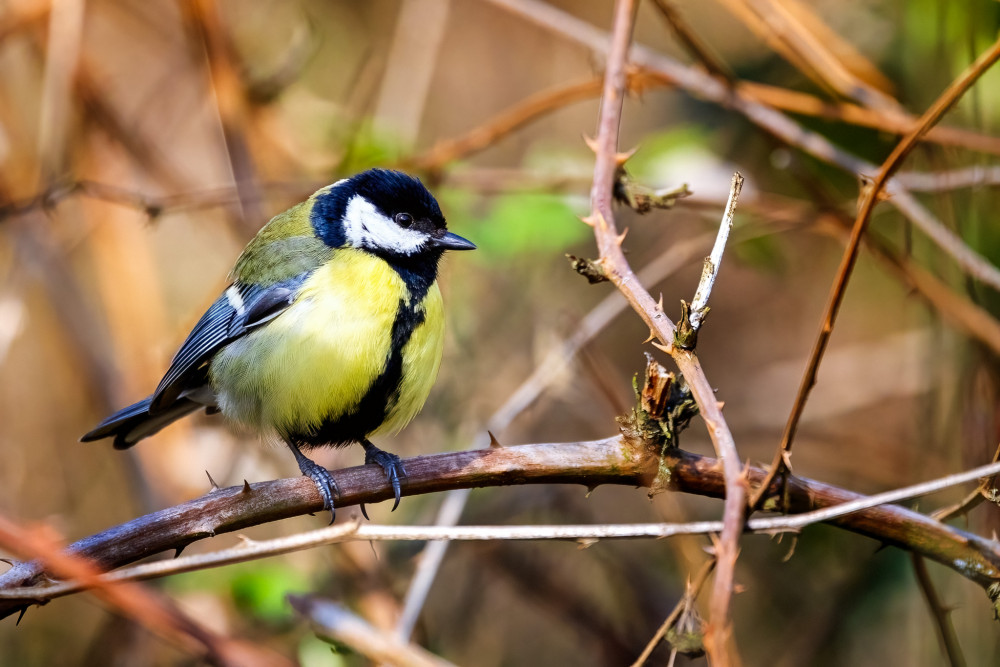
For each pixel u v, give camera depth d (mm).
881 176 4621
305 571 8516
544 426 10828
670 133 9148
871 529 4988
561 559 10398
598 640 9844
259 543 4379
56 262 9688
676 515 8523
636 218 11391
